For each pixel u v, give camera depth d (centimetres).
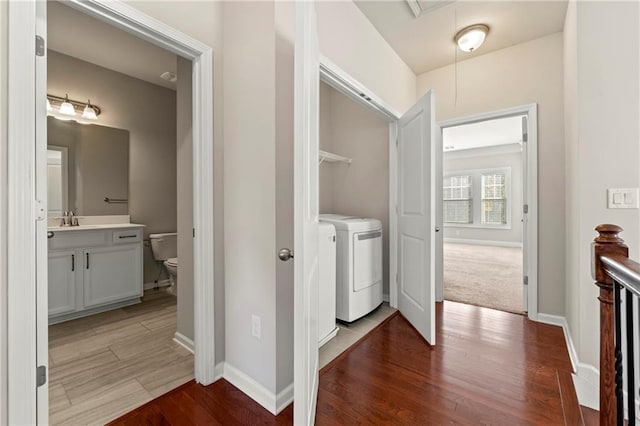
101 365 182
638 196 149
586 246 163
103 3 118
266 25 142
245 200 154
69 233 253
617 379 91
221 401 148
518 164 721
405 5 212
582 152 162
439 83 303
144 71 318
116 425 132
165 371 175
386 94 254
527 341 213
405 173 259
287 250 124
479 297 318
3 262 97
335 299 230
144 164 343
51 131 278
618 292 91
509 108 265
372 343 213
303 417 103
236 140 159
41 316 107
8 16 98
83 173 298
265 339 145
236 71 158
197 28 154
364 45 221
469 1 208
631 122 151
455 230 827
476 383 163
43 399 108
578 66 163
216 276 164
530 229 255
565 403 146
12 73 98
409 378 169
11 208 98
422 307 222
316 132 143
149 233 346
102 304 274
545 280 249
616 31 154
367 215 316
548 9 215
